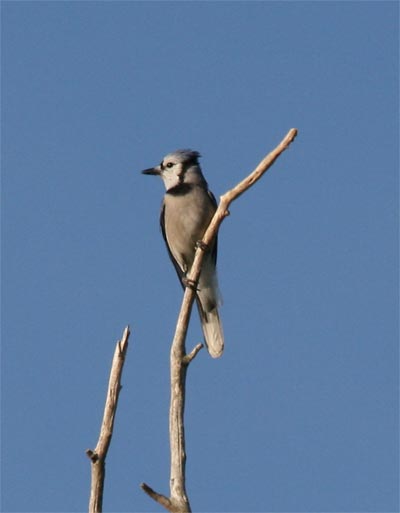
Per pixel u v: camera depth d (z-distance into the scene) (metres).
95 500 8.77
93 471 8.80
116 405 8.92
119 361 8.99
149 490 8.94
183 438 9.55
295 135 10.41
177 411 9.68
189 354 9.91
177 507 9.04
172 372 9.88
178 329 10.17
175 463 9.40
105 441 8.84
